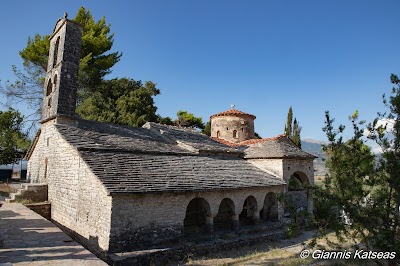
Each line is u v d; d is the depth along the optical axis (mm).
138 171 14109
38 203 16625
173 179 14594
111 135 17844
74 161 14750
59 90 17203
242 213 20125
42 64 30141
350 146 7785
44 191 17500
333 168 7785
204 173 16859
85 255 8117
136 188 12422
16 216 13227
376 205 7395
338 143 7895
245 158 22906
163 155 17484
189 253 13094
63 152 15938
